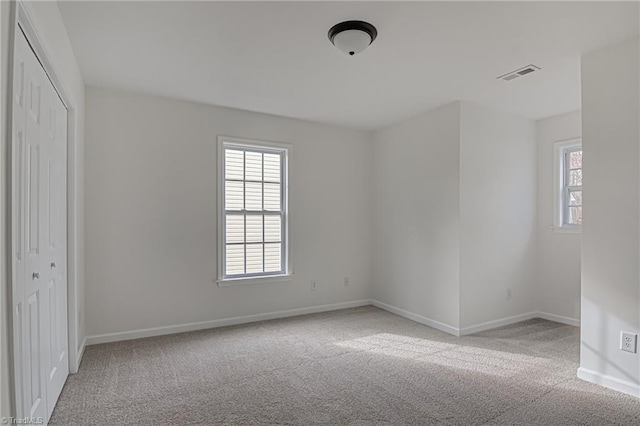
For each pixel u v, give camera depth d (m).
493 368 2.96
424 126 4.29
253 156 4.39
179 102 3.88
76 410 2.28
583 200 2.75
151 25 2.39
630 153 2.50
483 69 3.05
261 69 3.09
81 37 2.54
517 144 4.27
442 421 2.18
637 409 2.31
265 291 4.38
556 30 2.42
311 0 2.11
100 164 3.50
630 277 2.50
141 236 3.68
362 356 3.22
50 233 2.15
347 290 4.97
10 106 1.37
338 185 4.90
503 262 4.13
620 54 2.57
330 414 2.26
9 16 1.37
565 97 3.70
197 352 3.29
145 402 2.39
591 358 2.71
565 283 4.20
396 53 2.78
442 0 2.10
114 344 3.46
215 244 4.06
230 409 2.31
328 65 3.00
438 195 4.07
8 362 1.38
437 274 4.07
